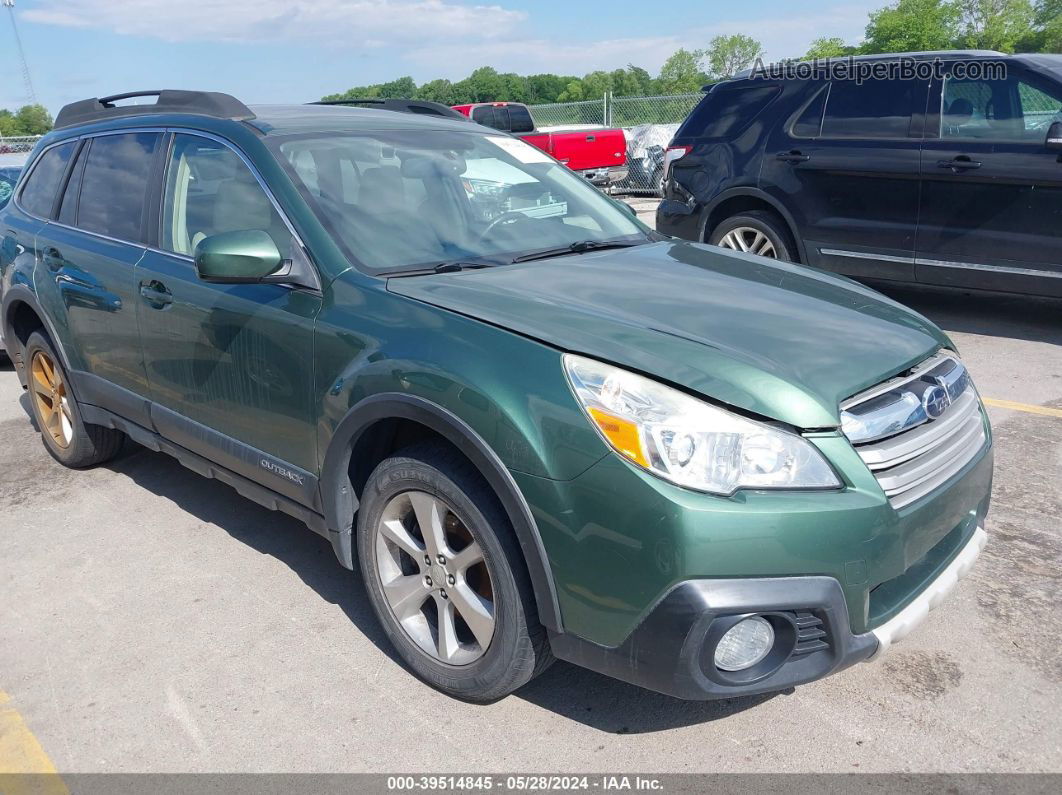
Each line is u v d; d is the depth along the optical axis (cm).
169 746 255
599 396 223
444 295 270
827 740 251
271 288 302
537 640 246
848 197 666
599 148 1680
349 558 295
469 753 249
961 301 752
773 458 218
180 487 439
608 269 309
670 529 210
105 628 316
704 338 245
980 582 329
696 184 753
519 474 229
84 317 397
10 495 435
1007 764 240
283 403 300
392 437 283
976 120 609
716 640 213
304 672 288
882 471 231
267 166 318
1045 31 7612
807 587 215
